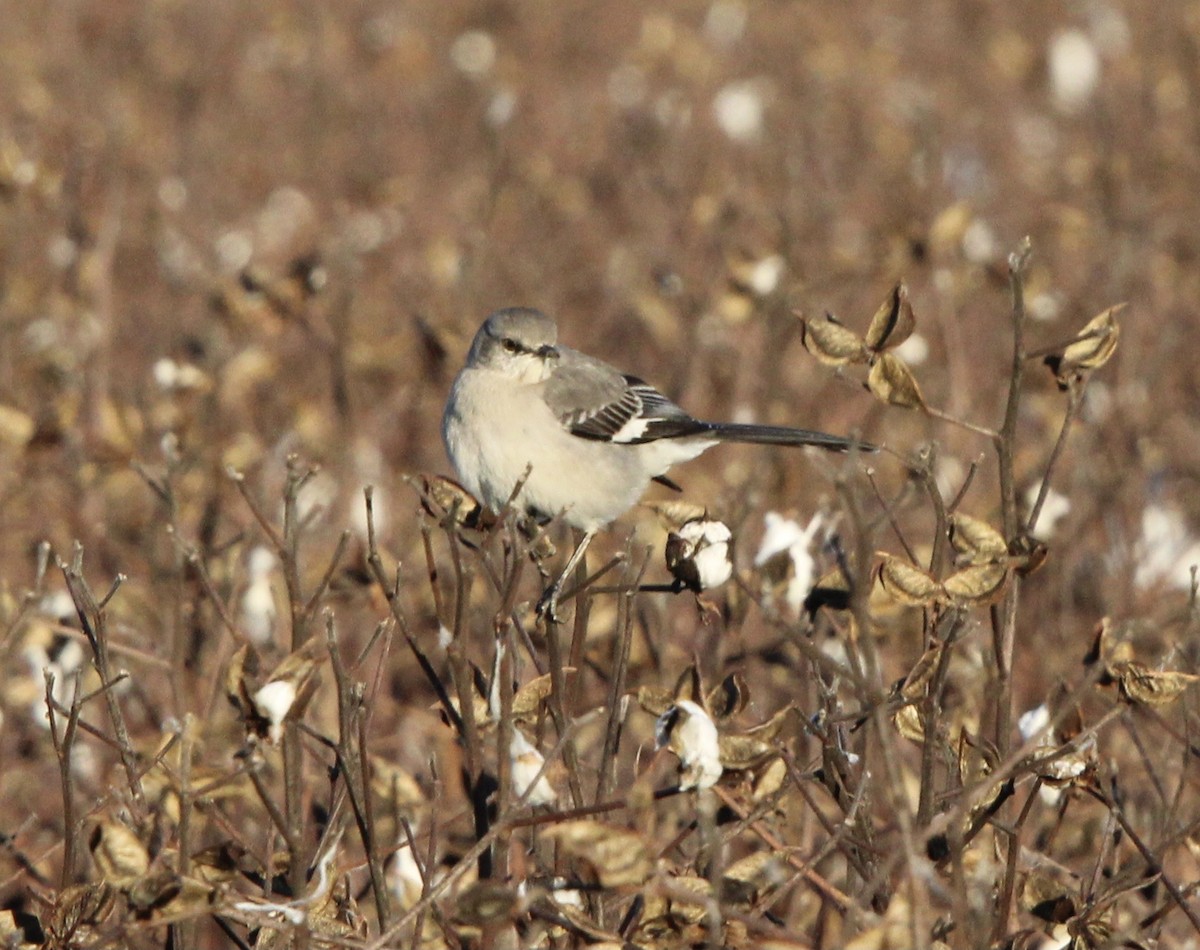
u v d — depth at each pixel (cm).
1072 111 3381
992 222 2755
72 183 2242
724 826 1030
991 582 931
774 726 904
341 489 1780
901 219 2205
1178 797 1034
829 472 845
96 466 1605
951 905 843
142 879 820
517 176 2777
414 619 1523
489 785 998
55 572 1569
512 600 895
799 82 3462
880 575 947
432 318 1955
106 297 2083
